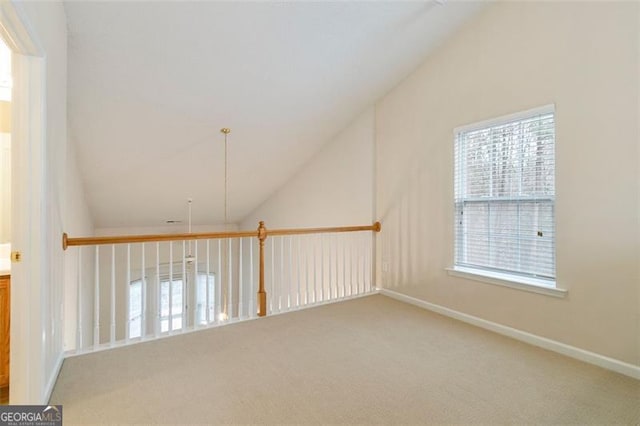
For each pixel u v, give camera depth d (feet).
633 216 7.23
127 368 7.46
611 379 7.10
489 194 10.08
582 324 8.02
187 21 8.61
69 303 11.91
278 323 10.42
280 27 9.31
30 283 5.49
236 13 8.66
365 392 6.59
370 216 14.16
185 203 19.39
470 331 9.82
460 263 10.94
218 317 11.45
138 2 7.91
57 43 6.95
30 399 5.51
